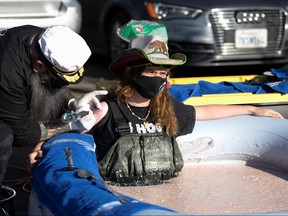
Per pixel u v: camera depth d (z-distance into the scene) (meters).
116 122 4.79
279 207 4.65
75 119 4.33
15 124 4.24
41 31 4.30
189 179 5.16
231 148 5.54
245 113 5.61
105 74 9.79
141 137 4.83
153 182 4.93
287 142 5.35
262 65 9.91
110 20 9.91
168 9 8.99
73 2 8.71
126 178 4.84
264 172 5.41
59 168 3.91
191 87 6.31
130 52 4.57
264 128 5.46
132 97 4.79
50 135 4.43
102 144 4.84
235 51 9.12
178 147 5.06
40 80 4.15
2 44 4.18
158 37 4.65
